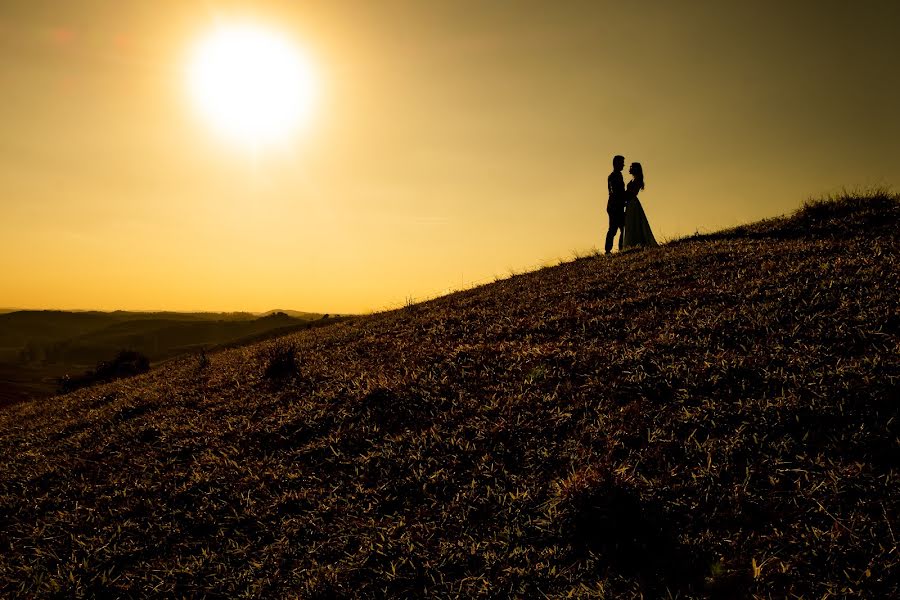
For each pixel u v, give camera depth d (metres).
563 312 8.31
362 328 12.00
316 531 4.45
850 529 3.14
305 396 7.27
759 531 3.35
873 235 8.43
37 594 4.18
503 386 6.09
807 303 6.14
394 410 6.17
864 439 3.76
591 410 5.13
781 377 4.70
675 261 9.66
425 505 4.48
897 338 4.84
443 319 10.26
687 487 3.81
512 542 3.84
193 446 6.46
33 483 6.29
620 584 3.24
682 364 5.38
